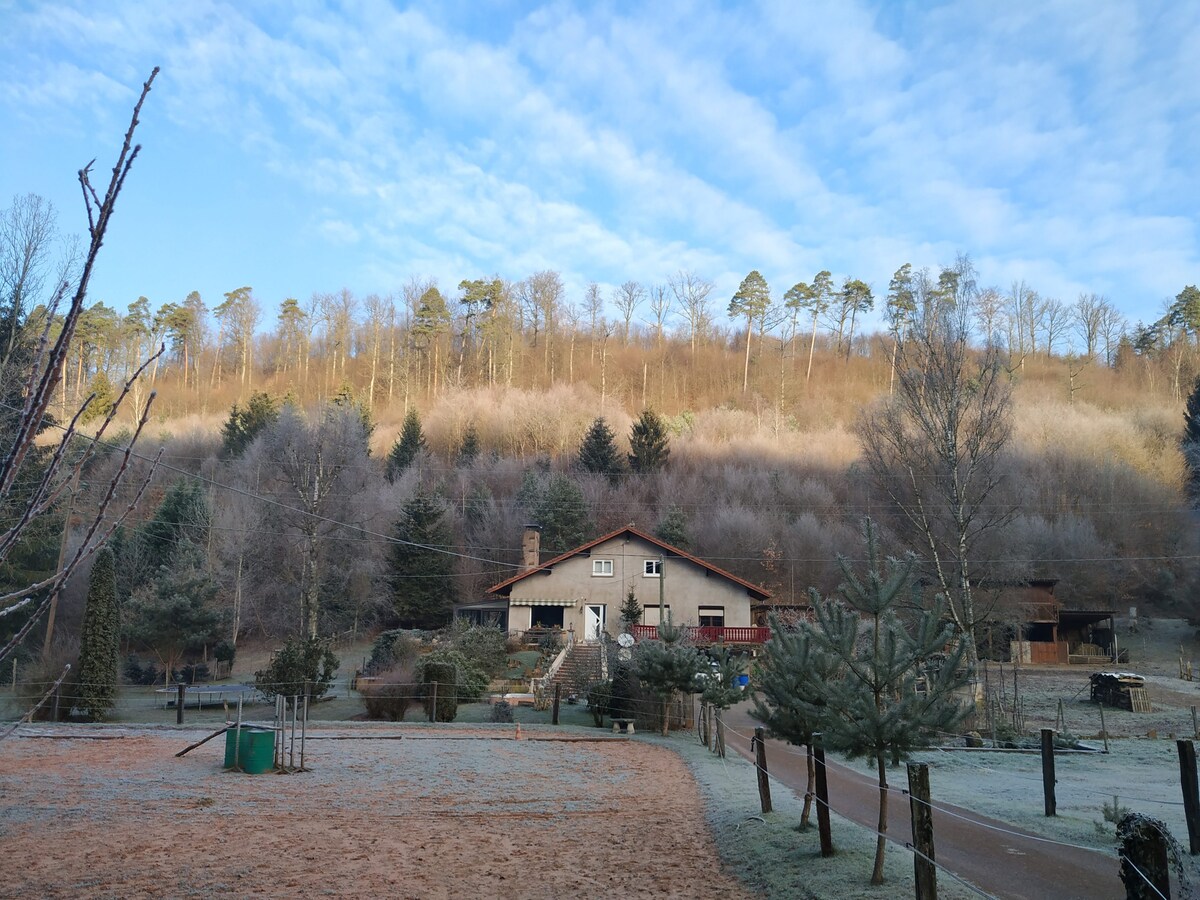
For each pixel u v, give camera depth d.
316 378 106.69
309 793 15.06
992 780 16.66
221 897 8.97
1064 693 41.16
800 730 10.29
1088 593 62.50
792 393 103.69
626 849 11.41
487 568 67.50
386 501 64.31
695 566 50.84
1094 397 90.31
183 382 102.69
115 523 3.89
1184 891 6.13
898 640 8.78
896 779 16.78
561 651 43.22
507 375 101.31
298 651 33.53
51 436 41.31
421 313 105.94
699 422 92.00
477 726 26.95
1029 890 8.52
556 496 67.56
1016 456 64.81
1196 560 60.25
